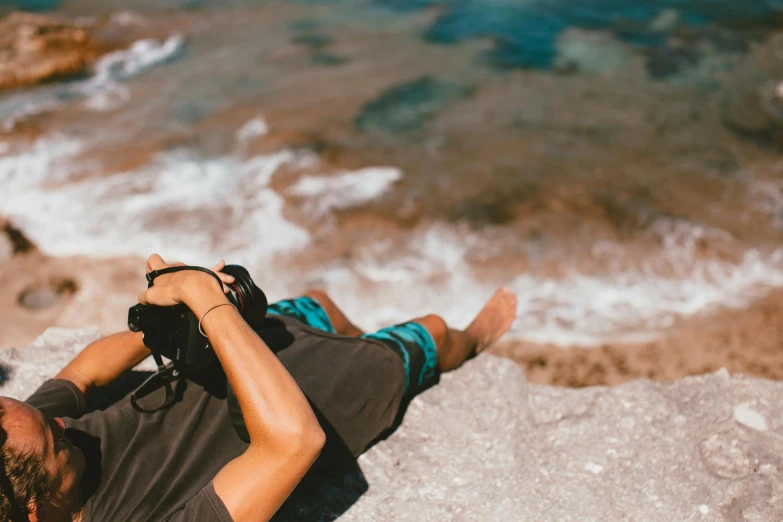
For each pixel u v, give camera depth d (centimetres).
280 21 1094
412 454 236
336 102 828
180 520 168
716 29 1010
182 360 192
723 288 571
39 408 204
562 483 227
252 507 167
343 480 226
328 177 692
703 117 798
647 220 639
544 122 787
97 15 1125
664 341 523
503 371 269
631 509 218
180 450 192
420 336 240
